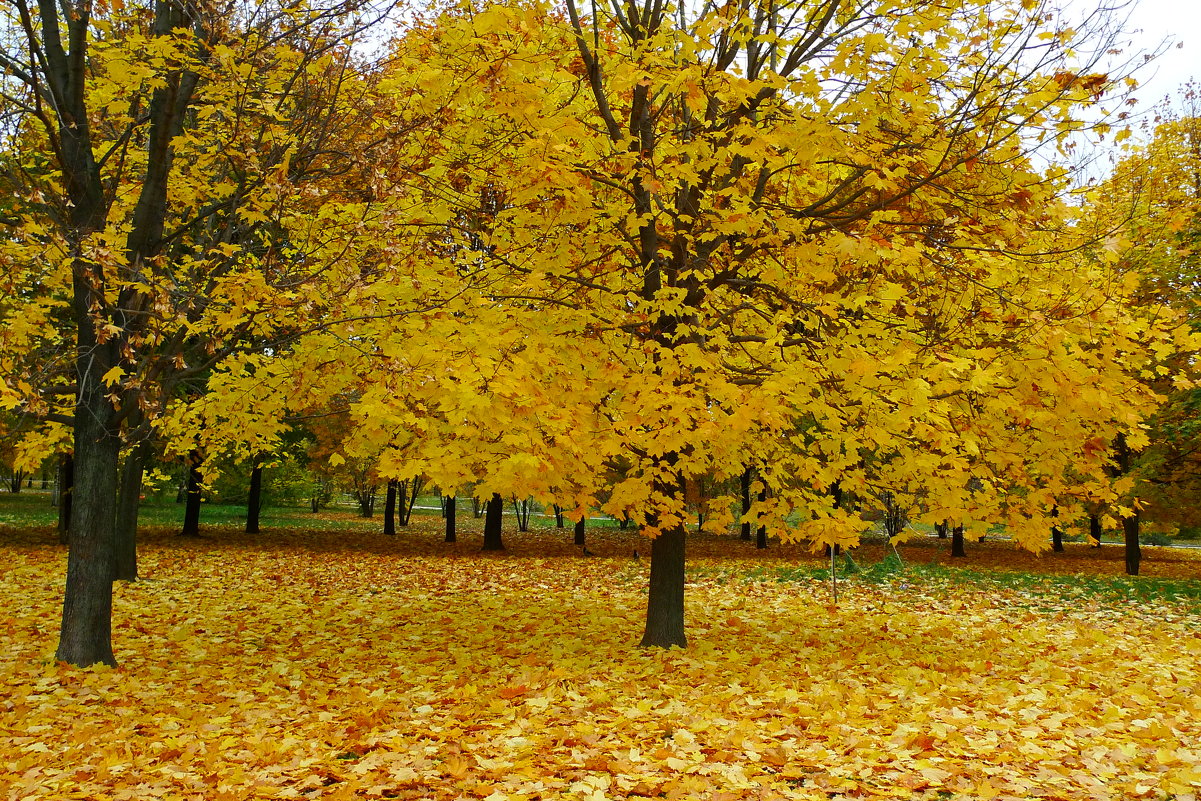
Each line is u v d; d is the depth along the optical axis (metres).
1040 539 6.44
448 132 7.09
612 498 6.51
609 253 7.22
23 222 6.13
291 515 36.44
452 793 3.67
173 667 6.84
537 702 5.36
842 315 6.43
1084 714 5.23
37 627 8.44
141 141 7.80
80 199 6.66
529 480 5.94
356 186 7.28
